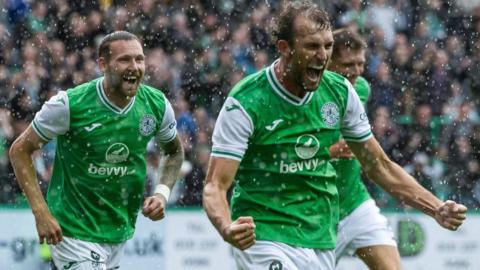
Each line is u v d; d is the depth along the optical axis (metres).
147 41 17.47
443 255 15.10
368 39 17.97
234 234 6.78
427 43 18.20
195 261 14.38
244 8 17.80
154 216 9.36
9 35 16.92
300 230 7.86
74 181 9.32
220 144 7.59
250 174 7.84
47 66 16.89
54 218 9.15
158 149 15.53
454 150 17.09
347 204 10.34
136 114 9.29
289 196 7.86
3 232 13.87
